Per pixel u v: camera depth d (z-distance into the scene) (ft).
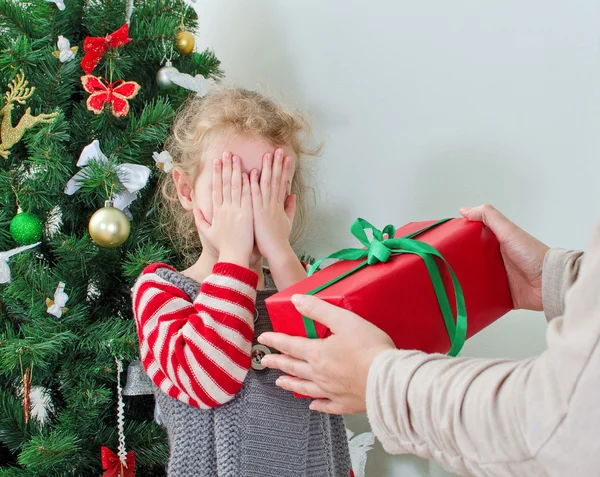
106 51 3.48
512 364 1.65
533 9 3.74
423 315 2.32
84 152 3.38
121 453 3.51
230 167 3.05
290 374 2.33
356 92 4.42
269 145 3.22
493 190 3.97
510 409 1.52
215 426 2.92
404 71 4.21
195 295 3.11
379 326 2.19
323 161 4.62
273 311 2.36
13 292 3.29
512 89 3.85
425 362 1.79
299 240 4.73
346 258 2.61
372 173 4.42
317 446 3.06
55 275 3.50
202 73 4.06
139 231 3.81
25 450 3.22
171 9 3.86
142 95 3.83
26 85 3.34
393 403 1.78
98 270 3.71
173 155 3.75
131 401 4.04
